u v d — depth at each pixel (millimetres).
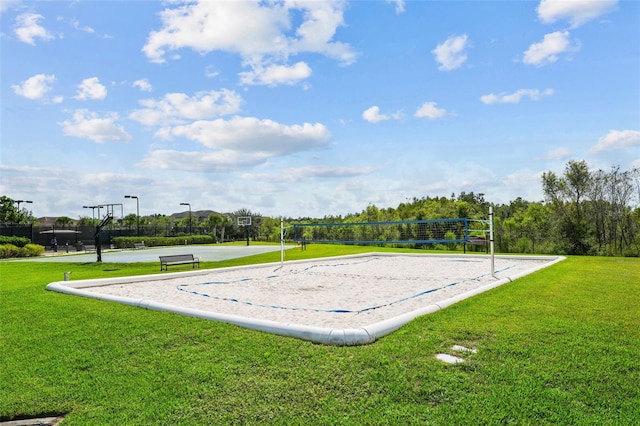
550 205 31047
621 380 3666
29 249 28859
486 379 3773
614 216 28219
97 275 13977
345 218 38906
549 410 3217
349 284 10984
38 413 3586
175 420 3316
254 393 3689
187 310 6641
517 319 5805
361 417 3234
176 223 62406
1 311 7328
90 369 4430
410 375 3900
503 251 30766
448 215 33625
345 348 4703
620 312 6211
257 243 44938
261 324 5562
